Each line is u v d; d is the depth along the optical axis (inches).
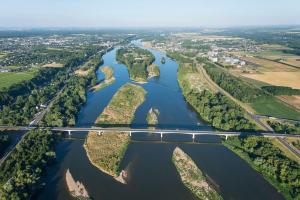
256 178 7741.1
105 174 7810.0
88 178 7647.6
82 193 7057.1
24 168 7573.8
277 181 7529.5
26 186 6953.7
